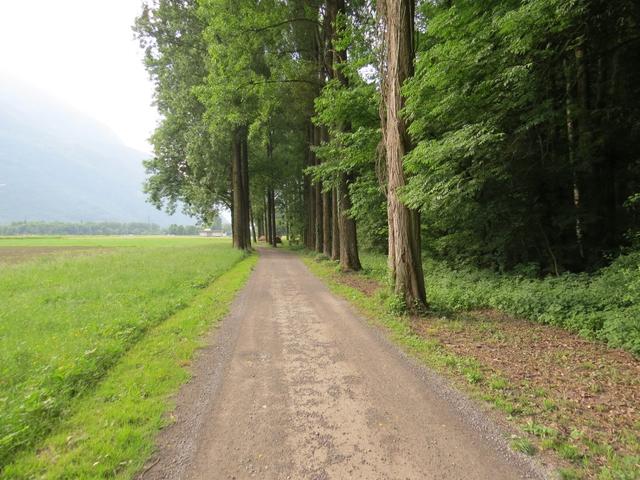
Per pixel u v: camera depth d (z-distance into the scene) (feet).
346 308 28.66
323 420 11.61
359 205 46.34
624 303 20.45
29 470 9.24
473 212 35.12
